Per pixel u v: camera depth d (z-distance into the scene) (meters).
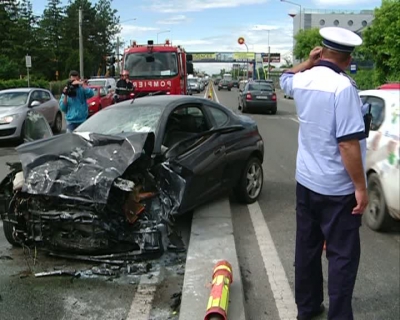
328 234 3.42
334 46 3.26
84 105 10.20
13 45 56.47
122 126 5.98
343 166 3.28
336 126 3.21
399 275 4.84
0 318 4.00
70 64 64.56
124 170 4.78
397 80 28.09
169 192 5.29
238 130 6.95
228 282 4.12
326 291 4.42
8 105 14.41
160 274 4.84
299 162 3.53
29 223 5.07
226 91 65.50
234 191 7.23
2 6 58.00
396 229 6.21
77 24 72.62
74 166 4.97
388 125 5.98
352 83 3.21
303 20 97.19
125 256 4.93
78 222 4.74
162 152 5.48
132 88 15.28
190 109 6.50
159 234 4.90
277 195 7.93
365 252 5.45
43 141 5.45
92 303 4.27
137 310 4.14
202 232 5.63
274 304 4.23
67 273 4.82
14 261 5.18
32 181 4.84
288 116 24.20
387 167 5.71
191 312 3.88
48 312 4.11
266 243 5.74
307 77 3.34
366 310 4.12
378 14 28.83
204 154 6.01
